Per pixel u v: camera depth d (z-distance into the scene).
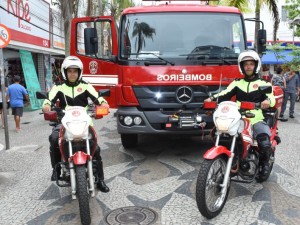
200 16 6.63
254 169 4.73
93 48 6.71
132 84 6.24
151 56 6.34
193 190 5.13
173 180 5.55
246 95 4.90
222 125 4.09
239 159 4.48
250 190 5.05
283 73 13.05
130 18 6.58
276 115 5.37
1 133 10.23
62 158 4.54
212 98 4.93
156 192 5.09
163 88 6.23
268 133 4.72
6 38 7.82
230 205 4.56
